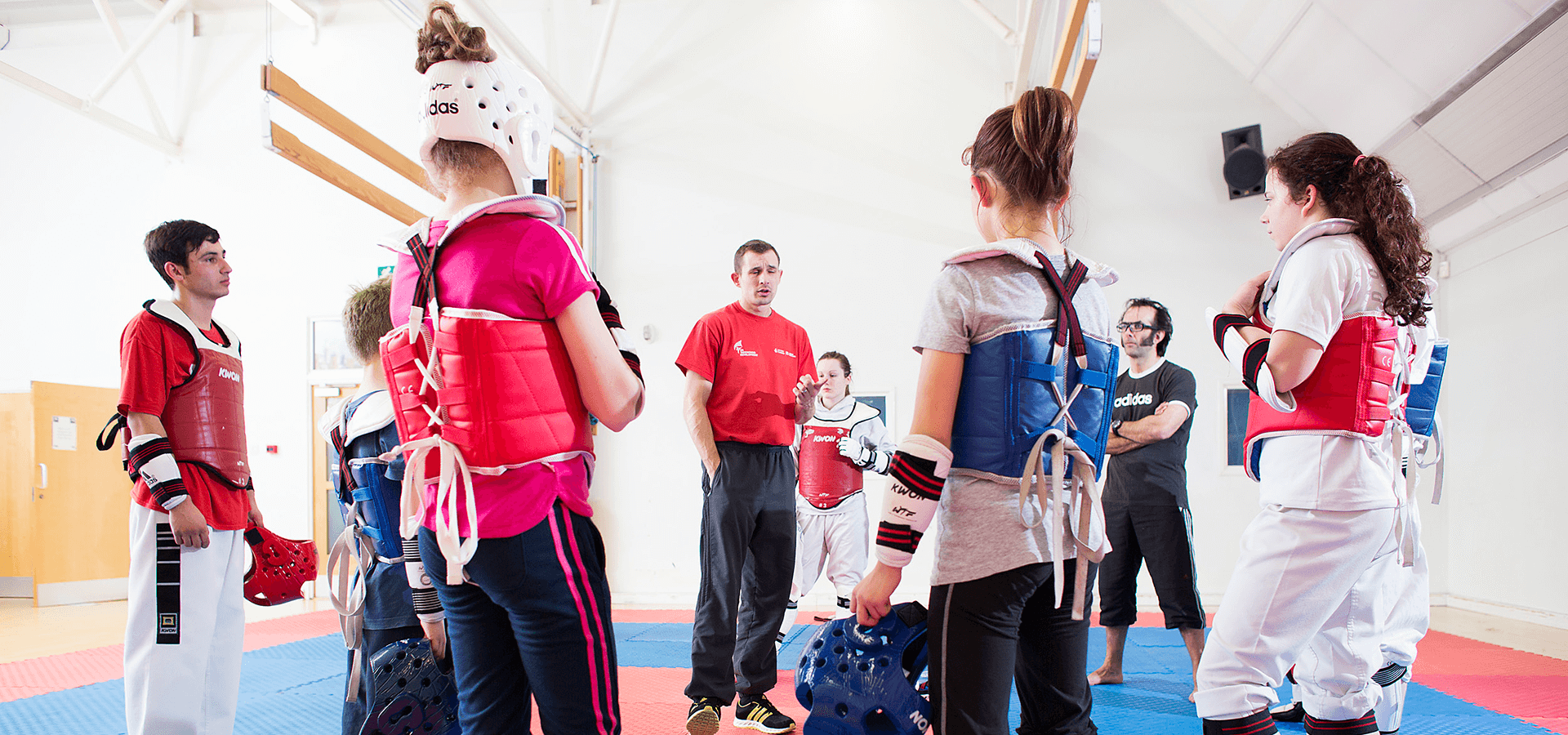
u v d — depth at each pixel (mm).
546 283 1045
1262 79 6348
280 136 4590
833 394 4277
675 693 3516
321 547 7234
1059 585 1085
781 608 2967
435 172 1163
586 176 7184
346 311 1901
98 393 7621
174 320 2180
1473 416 5812
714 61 7324
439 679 1702
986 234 1306
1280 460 1599
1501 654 4215
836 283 6980
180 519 2033
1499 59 4324
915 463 1131
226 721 2189
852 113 7113
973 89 6984
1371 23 4863
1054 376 1153
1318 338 1496
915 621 1444
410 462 1074
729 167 7215
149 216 7797
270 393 7414
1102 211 6664
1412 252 1583
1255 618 1570
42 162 7977
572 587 1079
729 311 3037
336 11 7723
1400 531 1603
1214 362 6465
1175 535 3197
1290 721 2869
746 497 2822
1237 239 6539
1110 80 6750
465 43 1109
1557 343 4934
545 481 1054
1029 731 1253
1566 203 4812
